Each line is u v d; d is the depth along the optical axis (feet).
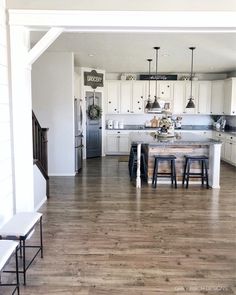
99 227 12.97
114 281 8.87
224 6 11.08
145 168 21.44
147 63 26.16
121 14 10.98
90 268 9.58
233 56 22.41
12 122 11.12
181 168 20.81
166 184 20.53
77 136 23.79
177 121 32.22
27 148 11.37
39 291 8.38
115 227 12.98
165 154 20.68
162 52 21.11
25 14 10.76
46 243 11.35
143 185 20.21
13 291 8.28
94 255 10.43
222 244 11.35
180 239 11.77
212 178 19.70
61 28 11.21
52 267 9.62
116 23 11.03
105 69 30.22
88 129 30.04
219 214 14.65
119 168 25.79
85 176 22.79
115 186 19.90
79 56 22.99
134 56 22.75
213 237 11.98
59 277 9.06
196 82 31.37
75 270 9.46
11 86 10.98
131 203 16.34
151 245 11.24
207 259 10.20
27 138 11.35
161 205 16.01
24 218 9.26
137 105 31.96
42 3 10.86
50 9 10.89
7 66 10.89
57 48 20.22
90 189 19.15
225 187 19.80
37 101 22.25
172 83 31.60
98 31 11.81
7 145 10.90
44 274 9.21
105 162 28.45
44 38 11.21
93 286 8.62
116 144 32.12
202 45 18.70
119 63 26.25
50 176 22.76
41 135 16.28
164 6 11.05
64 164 22.91
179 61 24.90
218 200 16.93
